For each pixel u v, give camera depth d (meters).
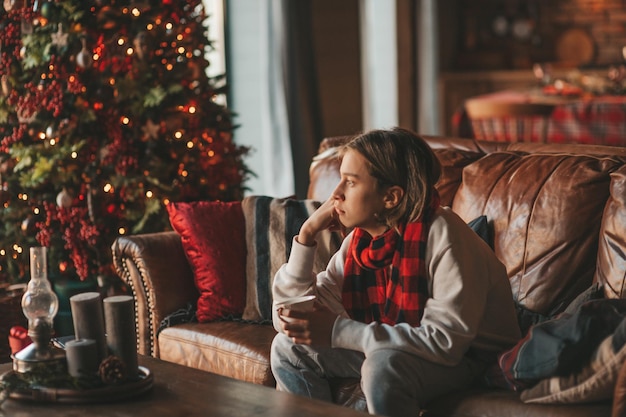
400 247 2.06
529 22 8.64
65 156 3.26
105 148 3.29
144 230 3.34
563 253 2.32
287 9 5.61
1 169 3.38
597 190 2.34
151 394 1.81
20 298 3.14
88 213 3.31
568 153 2.60
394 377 1.94
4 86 3.36
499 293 2.09
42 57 3.25
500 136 5.70
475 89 8.38
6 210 3.38
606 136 5.41
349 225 2.08
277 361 2.19
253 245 2.75
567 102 5.52
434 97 8.35
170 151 3.42
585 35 8.47
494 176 2.55
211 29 5.54
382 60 7.79
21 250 3.41
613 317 1.83
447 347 1.96
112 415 1.69
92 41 3.25
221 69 5.55
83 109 3.28
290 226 2.73
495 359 2.09
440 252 2.01
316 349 2.15
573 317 1.87
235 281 2.73
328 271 2.24
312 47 5.88
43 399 1.76
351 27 6.52
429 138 2.97
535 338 1.89
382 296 2.13
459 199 2.61
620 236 2.20
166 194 3.38
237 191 3.70
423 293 2.05
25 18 3.24
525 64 8.62
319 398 2.13
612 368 1.75
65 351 1.92
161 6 3.42
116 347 1.82
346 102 6.52
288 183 5.66
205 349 2.55
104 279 3.33
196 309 2.76
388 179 2.02
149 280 2.72
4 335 3.11
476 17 8.83
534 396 1.88
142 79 3.34
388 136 2.04
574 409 1.83
